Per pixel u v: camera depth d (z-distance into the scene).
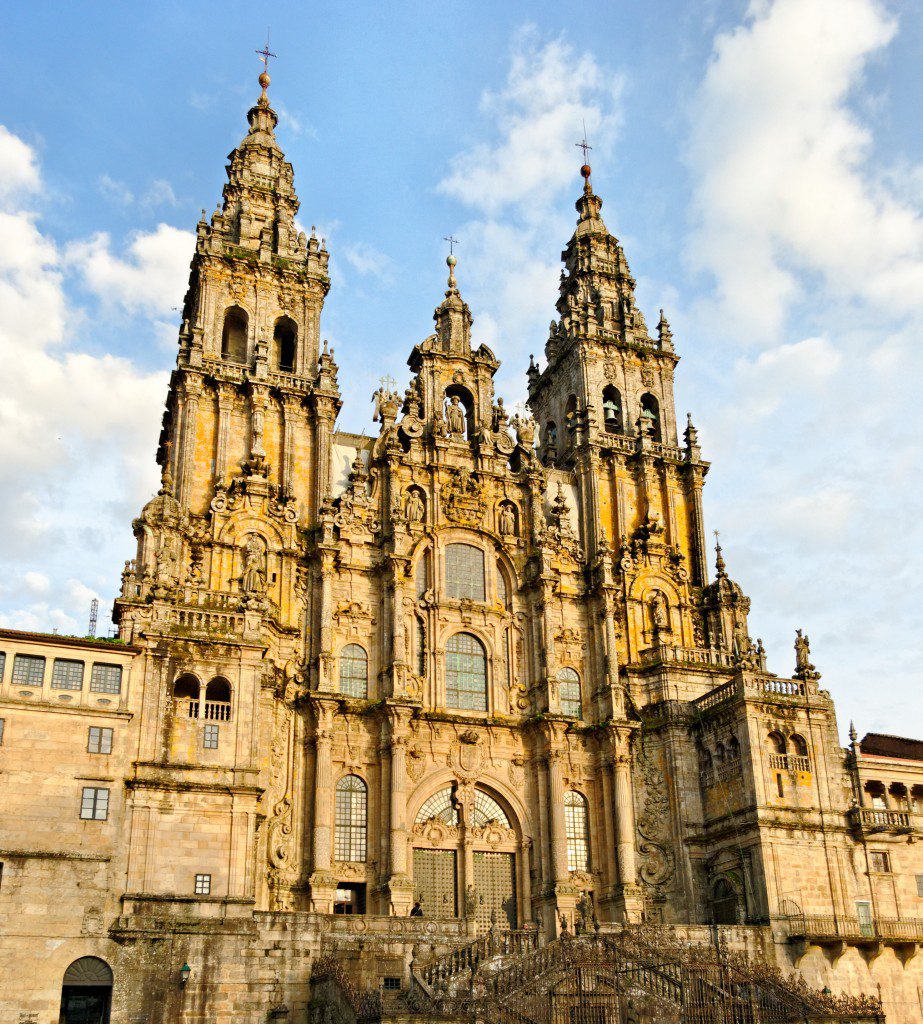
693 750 67.12
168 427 69.38
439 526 68.62
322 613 62.59
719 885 63.50
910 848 63.69
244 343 71.62
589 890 63.97
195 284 70.88
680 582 73.50
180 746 49.16
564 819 63.72
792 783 62.62
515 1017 43.53
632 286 85.56
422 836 61.78
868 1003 52.19
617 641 70.50
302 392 67.56
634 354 81.56
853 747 64.94
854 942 58.09
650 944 51.81
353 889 59.59
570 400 79.81
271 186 75.50
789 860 60.44
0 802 45.06
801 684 65.25
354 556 66.06
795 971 57.03
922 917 62.22
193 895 46.56
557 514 73.00
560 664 69.31
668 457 77.88
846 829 62.41
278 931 47.38
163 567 57.06
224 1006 45.41
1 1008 42.34
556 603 70.62
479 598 68.88
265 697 56.19
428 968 46.84
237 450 65.19
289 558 62.97
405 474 69.25
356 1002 42.66
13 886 44.03
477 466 71.69
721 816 64.06
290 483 65.12
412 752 62.88
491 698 66.50
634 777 67.00
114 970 44.31
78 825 46.00
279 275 70.88
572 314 82.00
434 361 73.19
